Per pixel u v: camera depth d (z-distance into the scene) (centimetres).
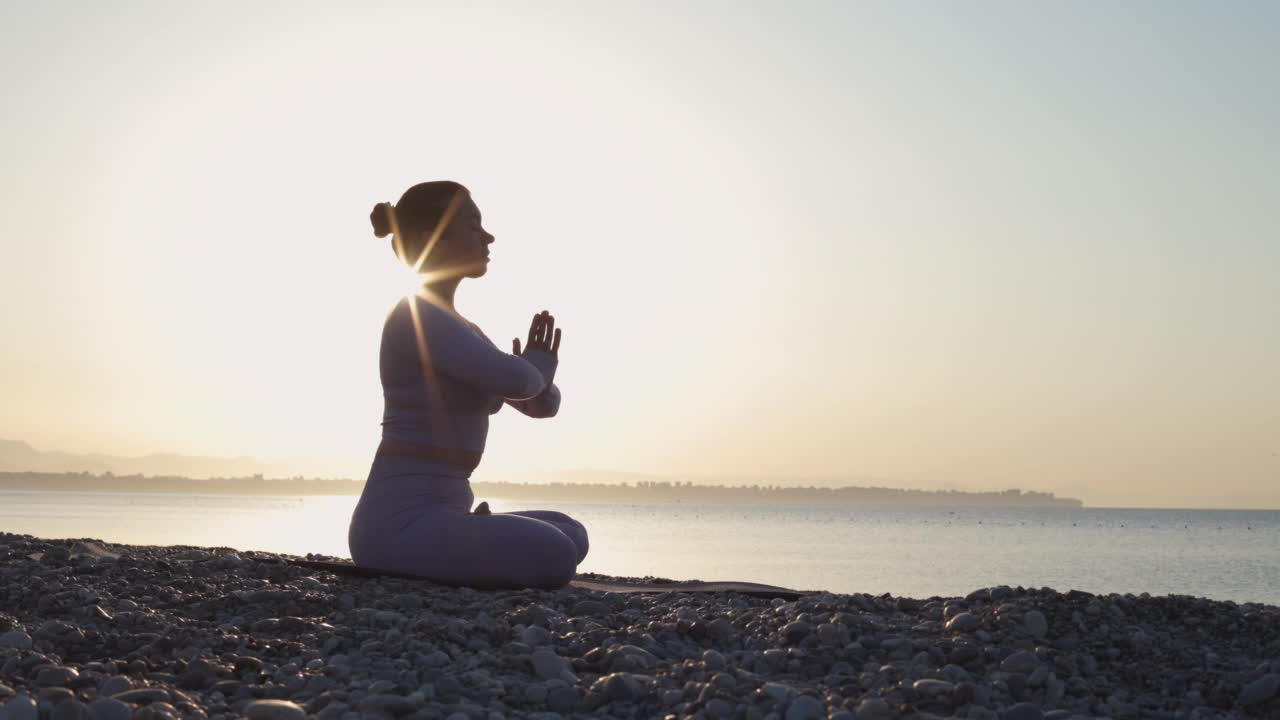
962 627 402
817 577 3644
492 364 489
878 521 15525
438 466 512
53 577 519
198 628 400
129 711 279
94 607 428
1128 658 381
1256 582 3709
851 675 352
